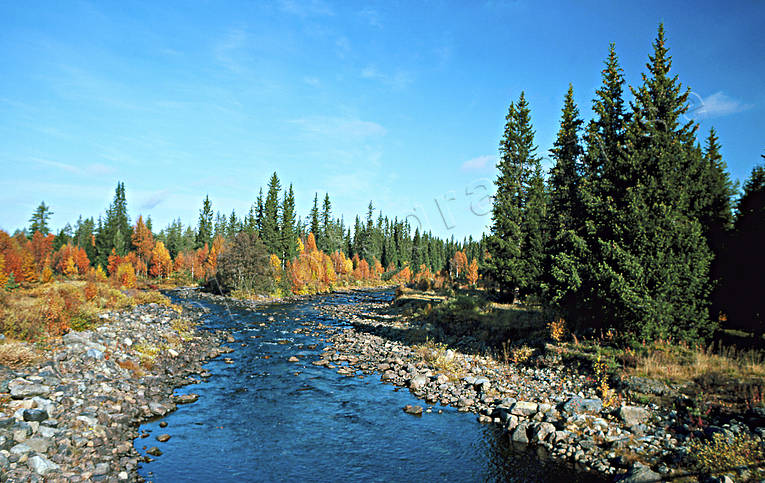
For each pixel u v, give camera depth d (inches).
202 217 3914.9
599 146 926.4
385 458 456.1
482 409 588.4
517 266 1267.2
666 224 614.2
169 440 483.5
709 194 661.3
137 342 852.0
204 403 618.8
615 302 629.9
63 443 390.6
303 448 480.4
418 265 4547.2
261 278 2495.1
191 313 1534.2
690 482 343.9
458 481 402.9
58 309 781.3
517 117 1469.0
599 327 715.4
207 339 1074.7
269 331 1273.4
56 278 2518.5
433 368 794.2
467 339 958.4
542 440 472.4
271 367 840.9
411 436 512.4
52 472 344.8
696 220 622.5
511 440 487.2
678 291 602.2
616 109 973.8
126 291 1617.9
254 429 531.5
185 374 759.1
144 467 413.7
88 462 381.7
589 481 382.9
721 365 515.2
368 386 722.2
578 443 449.1
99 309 1054.4
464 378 716.7
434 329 1122.7
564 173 1184.8
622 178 695.1
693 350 573.0
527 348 784.3
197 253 3622.0
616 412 486.9
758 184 677.3
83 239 4377.5
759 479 325.4
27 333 665.6
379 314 1625.2
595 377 592.1
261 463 441.1
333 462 447.2
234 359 898.7
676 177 649.0
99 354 659.4
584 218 941.2
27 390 457.7
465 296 1385.3
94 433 438.0
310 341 1127.6
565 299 758.5
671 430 435.8
